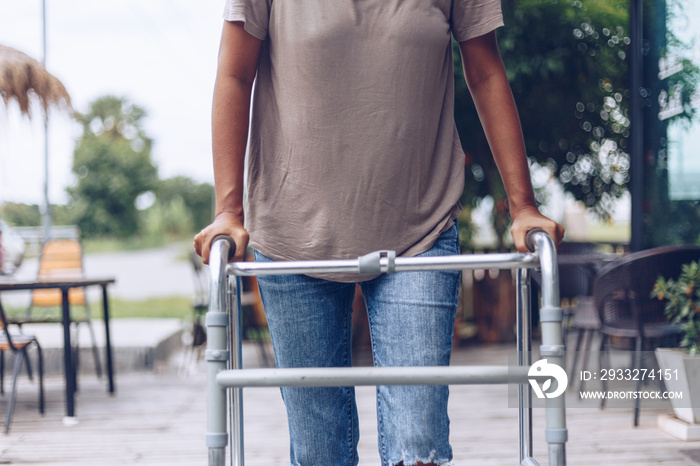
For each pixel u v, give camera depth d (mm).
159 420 3473
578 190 5719
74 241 4809
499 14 1287
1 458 2824
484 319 5730
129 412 3658
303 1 1226
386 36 1209
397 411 1212
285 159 1269
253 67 1270
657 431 3027
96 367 4707
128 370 4941
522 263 1038
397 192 1239
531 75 5102
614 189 5645
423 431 1185
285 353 1333
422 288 1234
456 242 1298
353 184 1233
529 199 1252
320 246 1256
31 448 2979
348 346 1369
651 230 4309
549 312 974
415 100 1229
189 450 2908
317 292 1295
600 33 5031
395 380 954
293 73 1233
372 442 2949
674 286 3018
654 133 4297
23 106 3691
